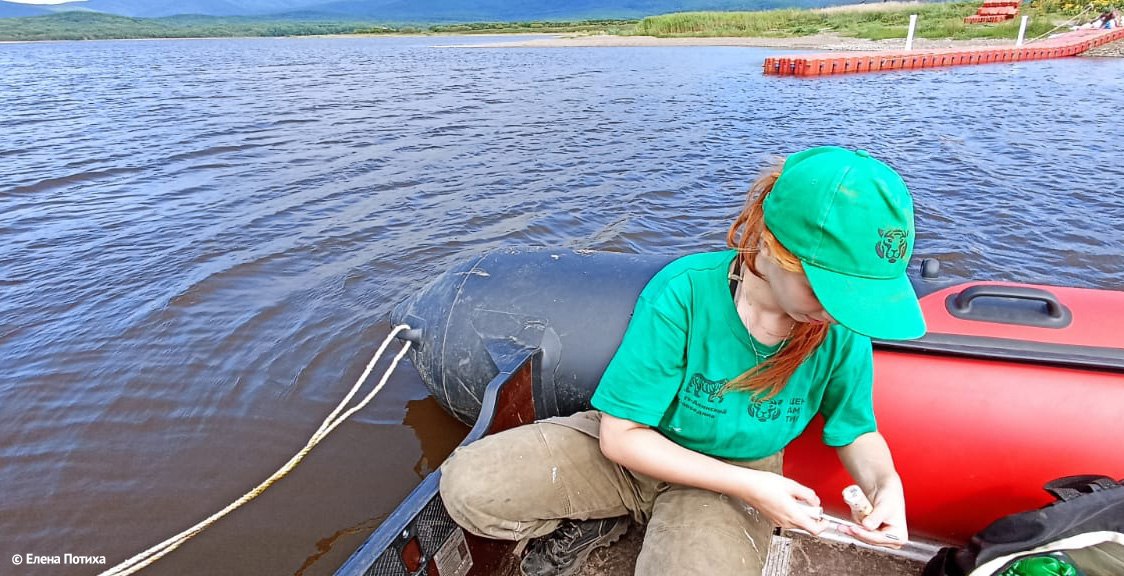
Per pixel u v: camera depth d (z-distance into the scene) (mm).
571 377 2301
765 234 1233
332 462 3096
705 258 1515
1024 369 1938
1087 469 1896
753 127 10727
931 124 10781
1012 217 5938
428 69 24312
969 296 2055
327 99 15078
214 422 3363
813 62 19344
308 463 3090
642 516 1811
